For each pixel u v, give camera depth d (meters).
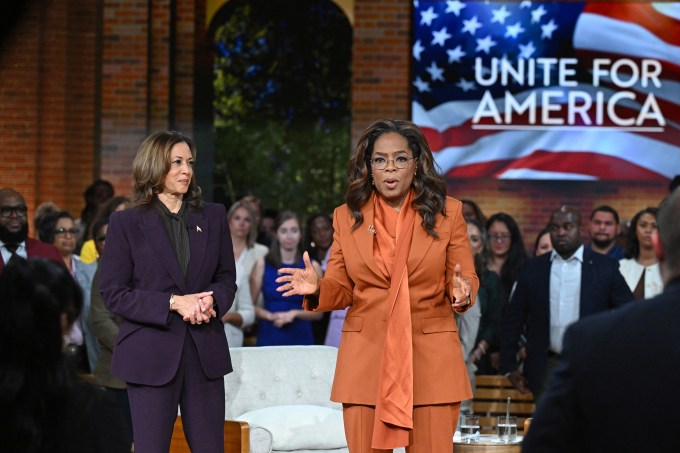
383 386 11.80
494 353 23.58
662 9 36.75
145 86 38.06
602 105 37.00
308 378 19.23
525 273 20.30
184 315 13.36
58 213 23.75
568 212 19.72
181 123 39.59
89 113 38.03
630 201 36.94
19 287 7.28
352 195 12.24
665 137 36.81
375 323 12.05
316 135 40.94
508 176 37.19
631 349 6.43
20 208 20.84
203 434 13.69
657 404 6.31
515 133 37.16
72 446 7.06
